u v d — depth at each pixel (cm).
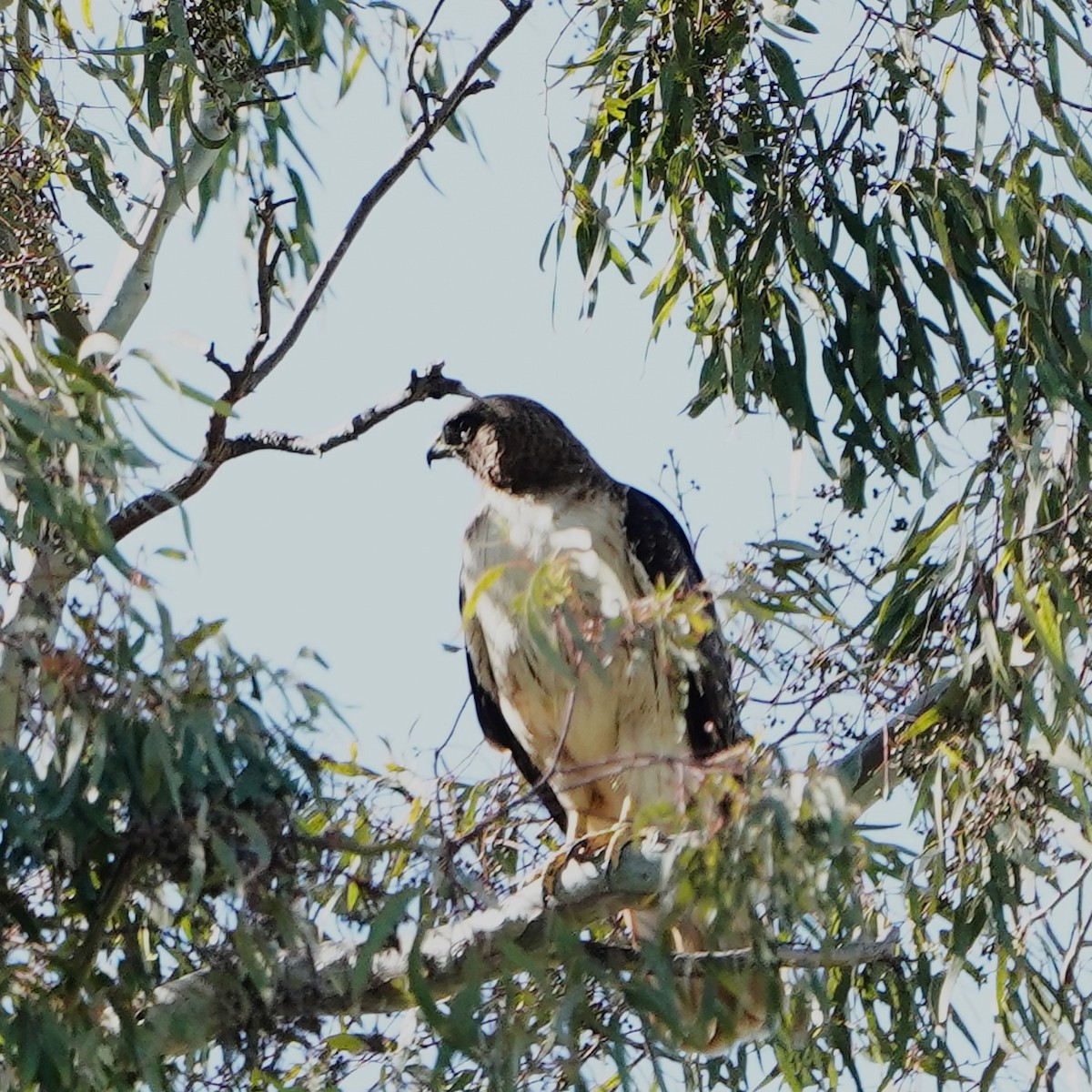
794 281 1233
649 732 1161
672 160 1255
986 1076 1041
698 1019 930
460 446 1270
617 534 1203
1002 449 1088
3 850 855
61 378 859
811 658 1030
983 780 1041
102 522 836
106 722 836
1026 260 1109
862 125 1191
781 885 863
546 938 952
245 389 1103
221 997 888
